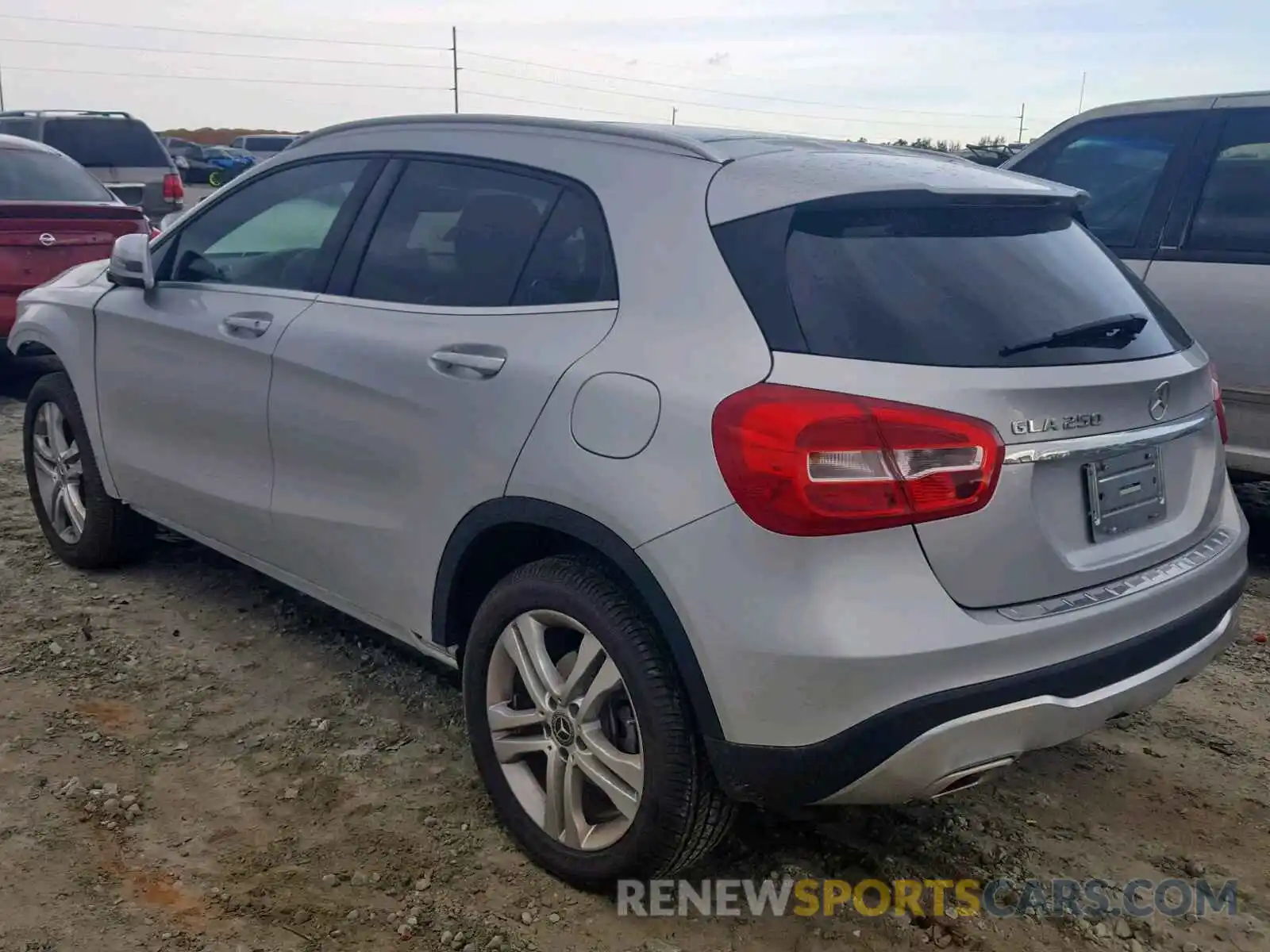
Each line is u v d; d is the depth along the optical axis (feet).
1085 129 19.62
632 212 9.43
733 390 8.13
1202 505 10.03
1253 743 12.45
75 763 11.06
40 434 16.12
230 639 13.96
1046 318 8.92
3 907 9.02
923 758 7.98
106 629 14.02
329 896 9.34
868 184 9.03
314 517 11.56
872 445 7.75
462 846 10.06
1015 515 8.19
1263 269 16.90
